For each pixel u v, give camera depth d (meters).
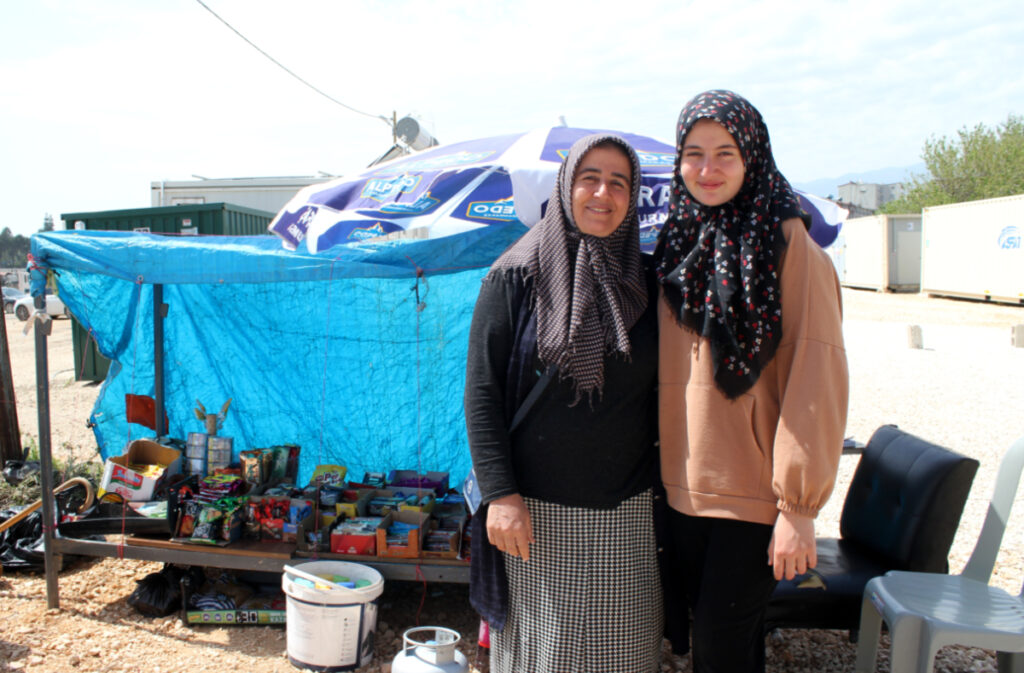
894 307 21.34
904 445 3.19
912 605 2.56
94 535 3.84
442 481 4.30
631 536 2.04
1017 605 2.59
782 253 1.85
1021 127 37.31
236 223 9.26
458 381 4.52
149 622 3.70
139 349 4.85
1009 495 2.78
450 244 3.78
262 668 3.26
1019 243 19.16
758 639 2.07
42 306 3.78
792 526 1.81
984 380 10.51
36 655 3.33
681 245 1.98
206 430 4.52
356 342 4.62
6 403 5.89
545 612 2.04
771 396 1.90
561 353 1.88
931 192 38.97
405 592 4.09
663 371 2.01
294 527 3.69
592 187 1.92
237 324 4.72
